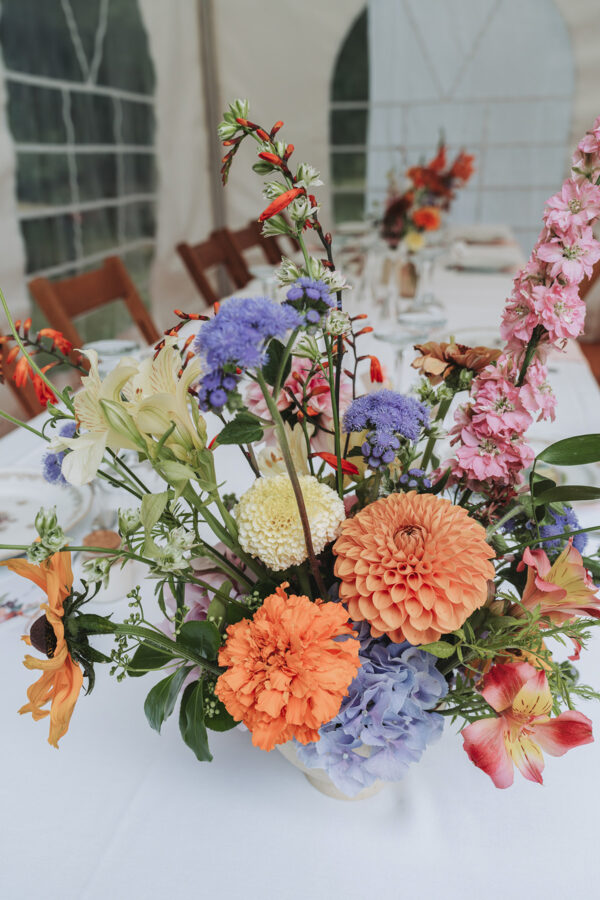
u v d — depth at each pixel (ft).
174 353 1.45
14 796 1.87
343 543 1.44
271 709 1.25
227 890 1.62
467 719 1.56
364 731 1.46
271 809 1.81
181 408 1.46
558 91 12.64
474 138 13.19
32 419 4.34
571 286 1.51
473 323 6.04
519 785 1.87
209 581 1.77
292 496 1.46
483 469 1.62
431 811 1.79
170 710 1.54
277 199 1.35
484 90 12.84
